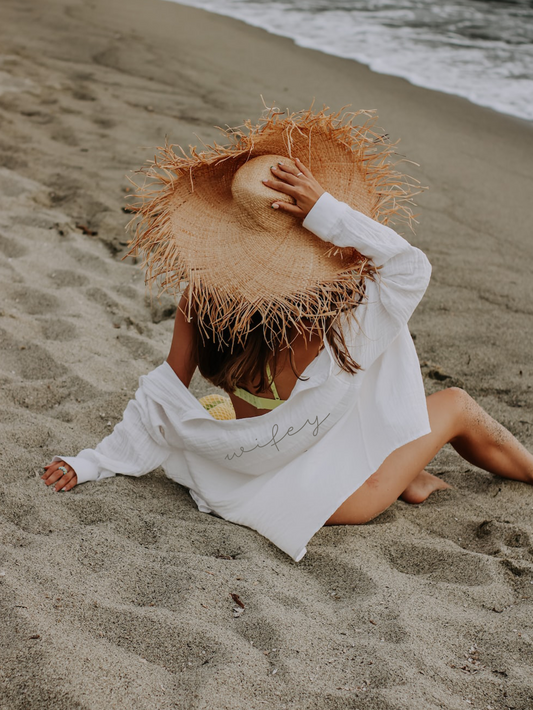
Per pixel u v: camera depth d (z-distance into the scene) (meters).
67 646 1.69
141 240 2.20
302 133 2.12
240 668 1.72
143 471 2.50
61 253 4.33
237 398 2.37
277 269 2.10
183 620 1.85
